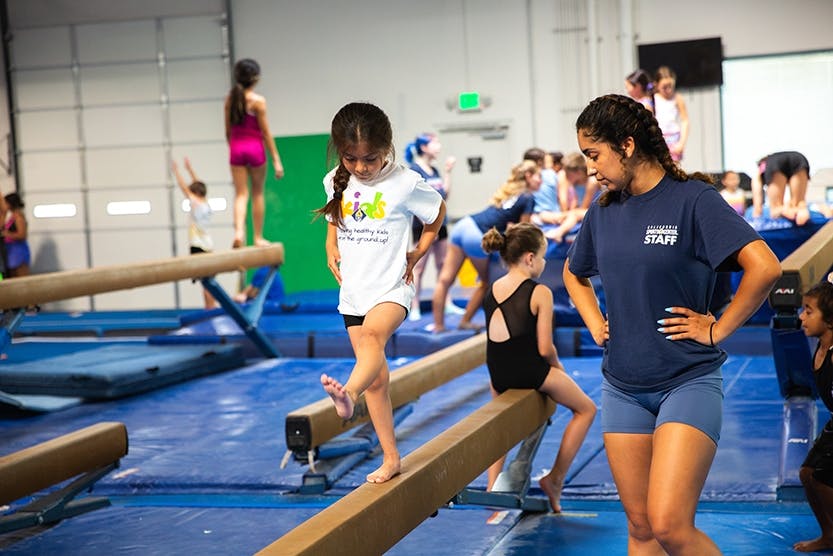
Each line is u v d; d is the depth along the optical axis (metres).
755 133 13.28
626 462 3.06
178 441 6.36
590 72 13.77
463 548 4.37
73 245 15.81
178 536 4.64
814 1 12.86
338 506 3.03
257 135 9.35
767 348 8.62
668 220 2.90
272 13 14.80
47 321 13.21
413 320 10.31
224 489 5.34
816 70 12.98
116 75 15.39
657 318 2.96
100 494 5.42
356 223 3.41
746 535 4.30
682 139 11.30
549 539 4.43
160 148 15.37
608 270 3.01
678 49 13.18
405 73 14.47
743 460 5.31
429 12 14.30
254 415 7.05
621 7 13.41
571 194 10.20
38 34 15.55
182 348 9.32
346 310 3.46
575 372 8.30
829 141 13.05
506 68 14.13
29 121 15.73
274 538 4.57
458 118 14.38
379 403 3.39
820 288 4.12
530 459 4.88
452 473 3.69
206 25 14.99
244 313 9.35
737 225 2.81
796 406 5.31
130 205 15.57
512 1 14.01
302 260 15.06
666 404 2.94
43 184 15.80
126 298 15.63
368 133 3.24
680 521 2.79
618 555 4.18
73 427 7.00
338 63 14.66
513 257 4.92
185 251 15.47
